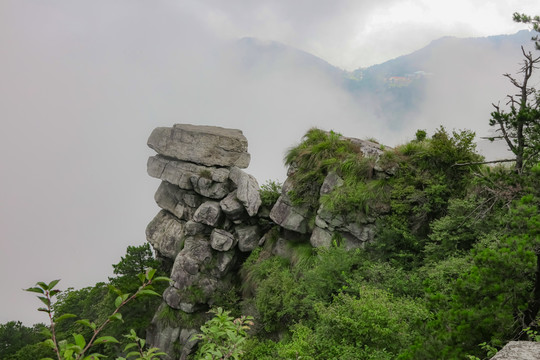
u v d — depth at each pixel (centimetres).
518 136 1063
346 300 982
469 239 1184
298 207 1888
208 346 348
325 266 1348
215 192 2284
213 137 2384
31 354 2244
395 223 1470
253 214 2131
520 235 685
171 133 2498
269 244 2056
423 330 748
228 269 2194
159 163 2538
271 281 1644
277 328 1566
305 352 887
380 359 775
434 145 1552
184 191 2442
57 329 2438
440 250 1244
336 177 1741
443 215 1438
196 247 2180
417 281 1156
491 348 556
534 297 627
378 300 934
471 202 1230
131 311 2197
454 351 612
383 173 1636
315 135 2052
